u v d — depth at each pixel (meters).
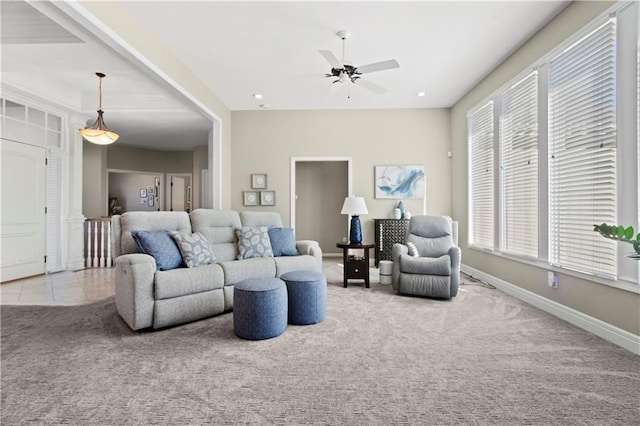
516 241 3.74
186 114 5.50
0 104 4.41
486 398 1.70
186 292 2.82
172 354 2.23
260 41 3.47
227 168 5.80
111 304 3.45
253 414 1.56
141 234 2.95
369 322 2.88
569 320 2.85
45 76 4.52
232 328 2.75
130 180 9.49
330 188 7.76
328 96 5.23
